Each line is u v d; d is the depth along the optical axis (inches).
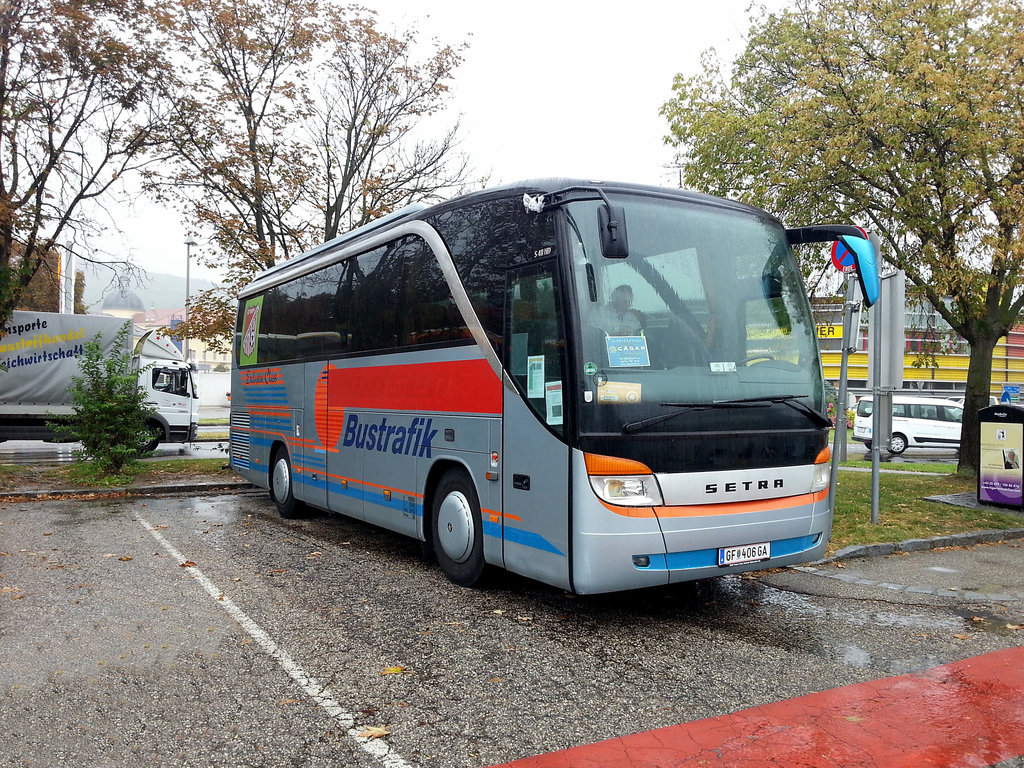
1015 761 139.0
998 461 415.8
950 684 177.9
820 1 539.2
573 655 196.4
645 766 136.3
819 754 141.1
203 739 146.7
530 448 221.1
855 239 260.8
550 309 214.5
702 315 224.4
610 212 201.8
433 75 640.4
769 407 225.5
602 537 200.1
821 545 236.7
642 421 204.8
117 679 177.0
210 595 251.6
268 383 438.0
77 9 521.7
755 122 499.8
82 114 569.0
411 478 288.0
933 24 482.3
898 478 559.2
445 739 147.3
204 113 605.6
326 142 631.2
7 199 529.0
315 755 140.4
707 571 211.9
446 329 265.3
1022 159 456.1
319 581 272.2
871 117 461.4
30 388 764.0
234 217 621.9
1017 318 555.5
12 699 165.2
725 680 179.6
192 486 523.5
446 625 220.8
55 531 368.5
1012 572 293.9
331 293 359.9
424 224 282.2
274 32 612.1
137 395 567.2
